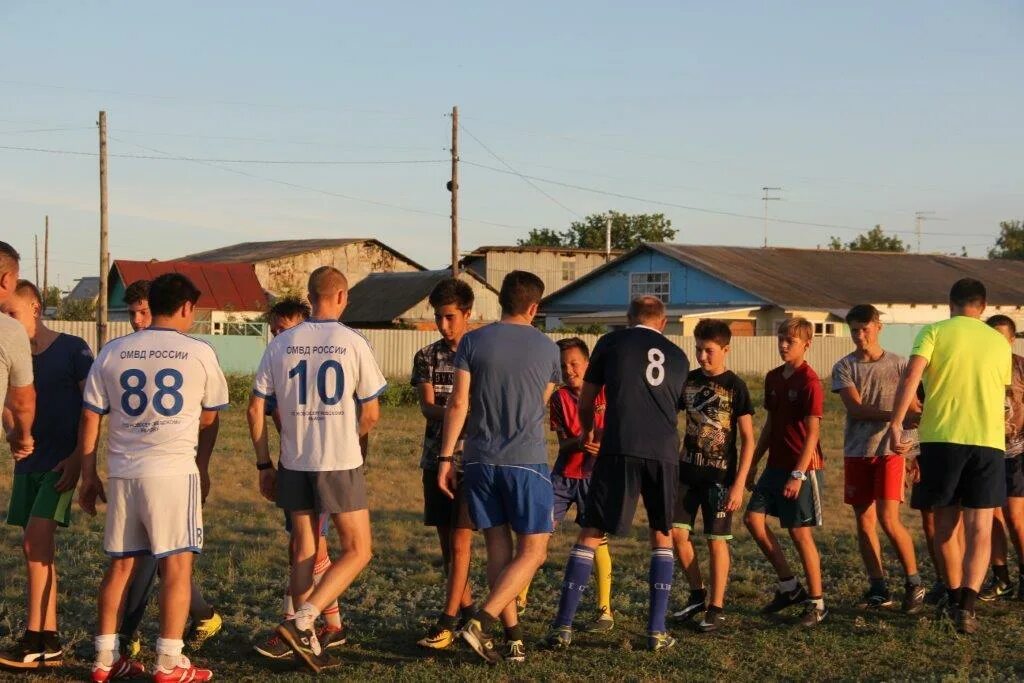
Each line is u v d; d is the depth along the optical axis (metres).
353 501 6.20
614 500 6.68
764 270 51.34
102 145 34.16
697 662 6.58
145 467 5.75
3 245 5.79
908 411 7.78
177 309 5.96
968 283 7.54
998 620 7.65
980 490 7.32
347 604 7.95
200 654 6.62
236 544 10.03
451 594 6.81
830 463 17.36
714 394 7.31
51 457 6.15
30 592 6.12
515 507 6.40
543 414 6.53
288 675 6.16
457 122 36.34
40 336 6.19
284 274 59.41
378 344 40.22
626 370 6.74
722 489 7.30
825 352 44.91
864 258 58.06
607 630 7.28
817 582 7.57
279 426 6.39
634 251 52.88
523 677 6.20
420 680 6.07
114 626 5.95
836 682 6.23
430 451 7.10
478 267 66.62
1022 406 8.09
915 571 7.89
